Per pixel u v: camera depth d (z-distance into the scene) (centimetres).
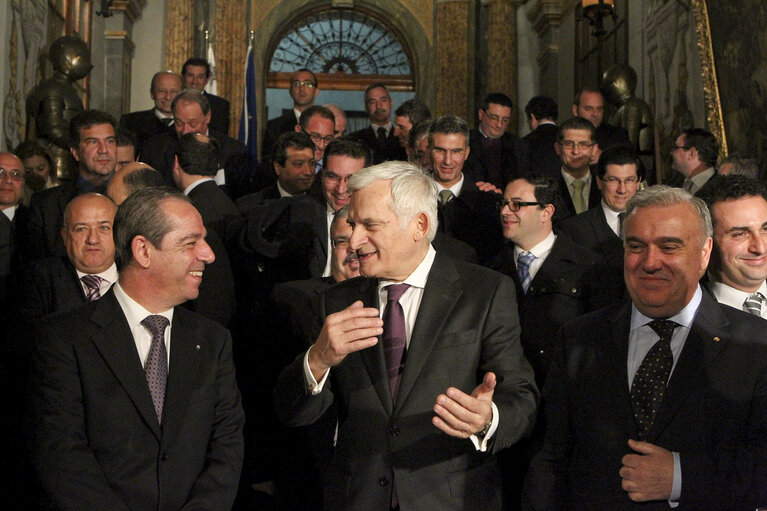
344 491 286
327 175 456
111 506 281
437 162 491
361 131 774
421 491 279
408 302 298
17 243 513
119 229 311
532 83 1341
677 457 251
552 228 479
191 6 1253
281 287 401
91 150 516
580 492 272
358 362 293
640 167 477
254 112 1009
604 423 270
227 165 659
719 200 332
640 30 929
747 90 639
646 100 904
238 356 447
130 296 312
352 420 289
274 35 1385
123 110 1190
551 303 402
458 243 431
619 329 277
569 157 567
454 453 284
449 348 288
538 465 285
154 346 310
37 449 286
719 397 257
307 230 447
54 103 830
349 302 306
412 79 1411
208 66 853
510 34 1341
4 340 466
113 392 297
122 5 1190
